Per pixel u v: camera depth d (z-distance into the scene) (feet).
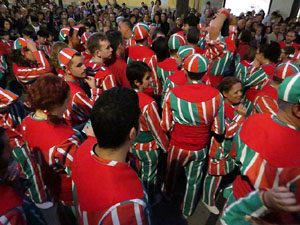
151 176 7.12
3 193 2.58
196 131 5.63
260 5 41.60
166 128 5.99
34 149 4.32
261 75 8.38
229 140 6.26
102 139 2.83
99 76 7.86
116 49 9.07
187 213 7.14
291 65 5.32
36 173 6.63
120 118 2.74
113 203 2.51
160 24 25.88
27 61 8.57
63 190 4.70
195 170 6.40
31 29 14.35
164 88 8.95
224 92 6.47
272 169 3.05
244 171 3.38
